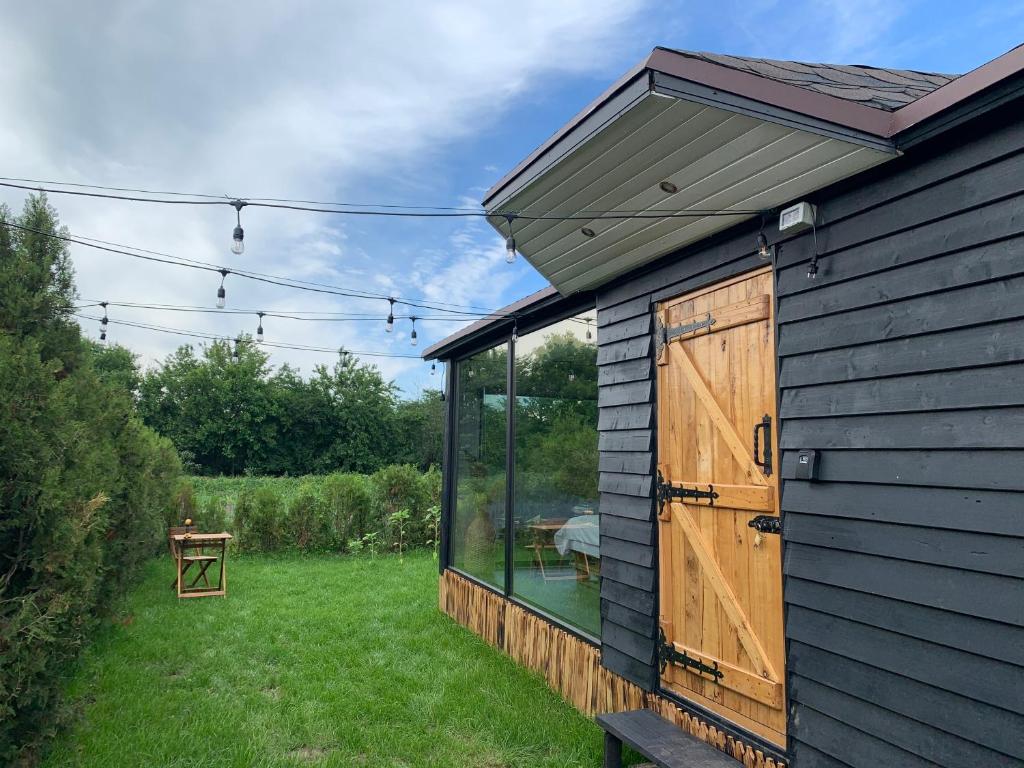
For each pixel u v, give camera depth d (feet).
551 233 12.12
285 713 13.96
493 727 13.16
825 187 8.52
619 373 13.25
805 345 8.82
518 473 18.25
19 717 10.68
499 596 18.62
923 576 7.18
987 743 6.50
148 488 21.63
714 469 10.70
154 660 17.42
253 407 103.09
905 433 7.43
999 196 6.66
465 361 23.08
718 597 10.50
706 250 10.96
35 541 10.93
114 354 105.50
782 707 9.21
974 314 6.83
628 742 10.14
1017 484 6.34
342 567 32.53
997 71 6.27
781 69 8.98
